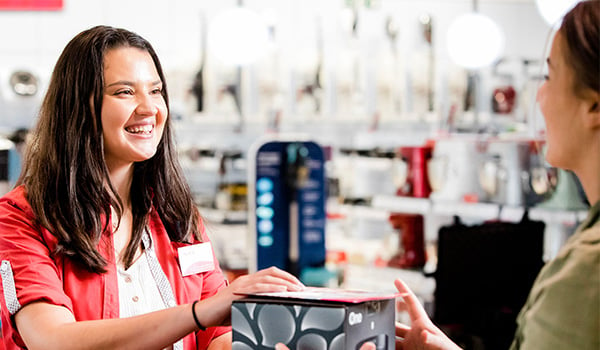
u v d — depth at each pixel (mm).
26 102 6984
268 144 4727
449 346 1507
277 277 1525
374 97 7555
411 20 7805
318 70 7418
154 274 1970
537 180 4926
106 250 1898
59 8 7035
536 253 3713
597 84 1127
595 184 1164
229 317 1521
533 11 8172
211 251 2102
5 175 5602
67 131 1843
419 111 7473
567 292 1089
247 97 7395
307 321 1309
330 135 7891
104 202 1886
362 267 5395
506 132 6375
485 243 3650
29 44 7152
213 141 7520
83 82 1836
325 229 4824
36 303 1686
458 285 3625
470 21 5910
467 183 5180
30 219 1827
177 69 7219
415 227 5203
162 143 2037
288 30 7660
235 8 5555
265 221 4746
